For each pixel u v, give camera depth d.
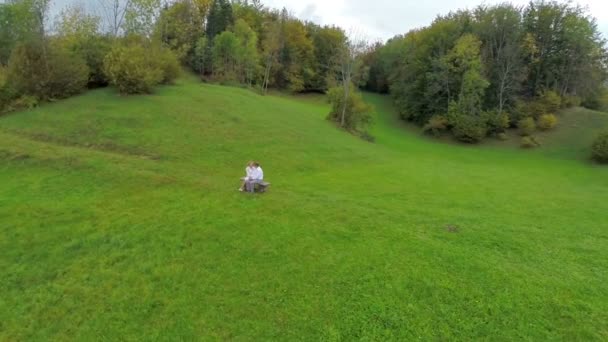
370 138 49.19
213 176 21.70
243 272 10.83
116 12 47.72
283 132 34.59
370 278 10.54
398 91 74.62
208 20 85.12
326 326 8.85
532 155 50.75
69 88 33.28
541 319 9.13
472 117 56.78
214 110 35.22
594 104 67.00
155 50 42.09
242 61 72.19
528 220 17.09
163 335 8.61
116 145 25.14
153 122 29.59
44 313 9.40
